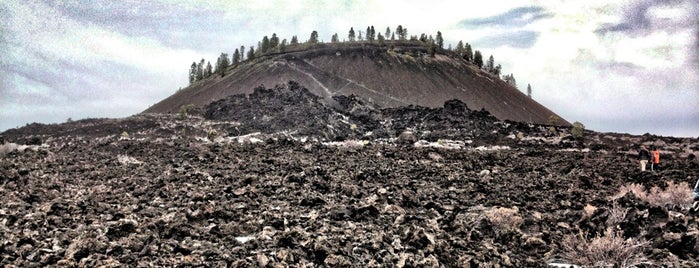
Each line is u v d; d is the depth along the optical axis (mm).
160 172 16828
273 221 9180
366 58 138000
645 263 7785
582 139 52125
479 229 9727
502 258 7918
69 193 12664
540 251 8672
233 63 165875
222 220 9641
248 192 12391
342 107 70750
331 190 13867
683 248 8383
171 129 55281
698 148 44469
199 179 14820
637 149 43062
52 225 8852
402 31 170250
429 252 7602
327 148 29953
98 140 43875
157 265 6477
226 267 6508
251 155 24344
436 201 12773
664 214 9797
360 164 21234
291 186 13805
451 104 65250
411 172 19047
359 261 7160
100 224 8852
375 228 9195
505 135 53188
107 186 13852
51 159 21734
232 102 71938
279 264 6617
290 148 28906
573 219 10641
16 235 7699
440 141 42969
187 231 8273
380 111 66750
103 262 6355
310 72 126125
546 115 132375
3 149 26016
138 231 8070
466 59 174875
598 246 8094
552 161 27359
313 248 7309
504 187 16078
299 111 60125
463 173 19688
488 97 126000
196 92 129750
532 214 11258
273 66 130750
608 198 14375
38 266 6352
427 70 135000
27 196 11492
